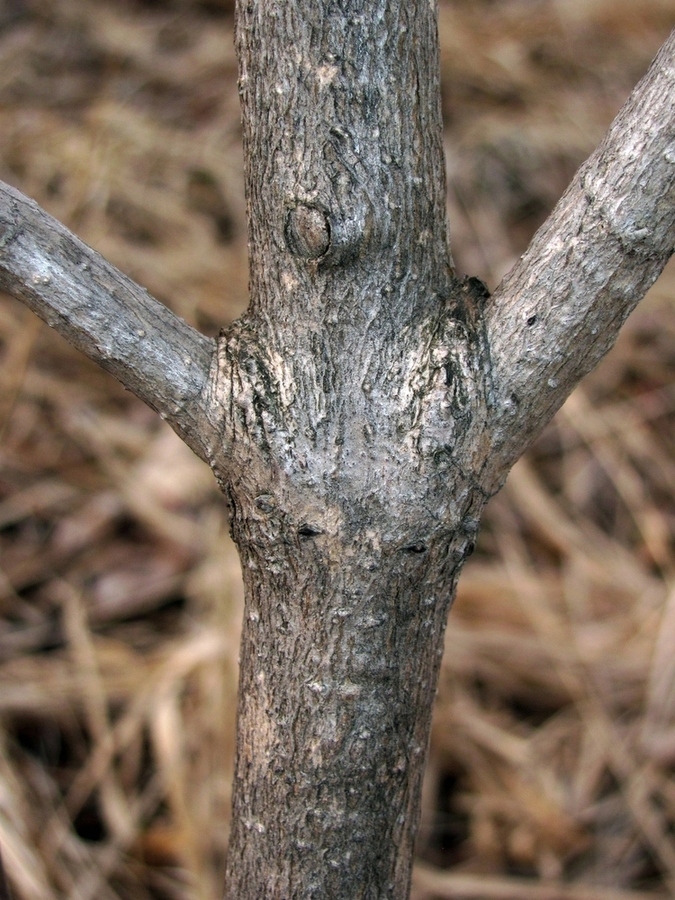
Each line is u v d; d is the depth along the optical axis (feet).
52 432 2.26
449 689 1.83
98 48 3.24
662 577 2.06
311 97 0.58
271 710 0.62
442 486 0.60
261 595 0.62
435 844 1.67
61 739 1.73
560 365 0.61
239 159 2.92
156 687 1.77
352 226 0.59
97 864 1.55
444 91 3.21
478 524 0.62
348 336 0.61
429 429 0.60
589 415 2.33
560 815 1.66
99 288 0.60
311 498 0.60
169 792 1.62
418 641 0.62
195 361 0.62
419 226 0.61
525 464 2.23
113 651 1.87
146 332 0.61
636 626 1.94
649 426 2.33
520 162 2.98
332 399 0.60
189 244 2.69
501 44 3.34
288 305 0.61
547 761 1.76
